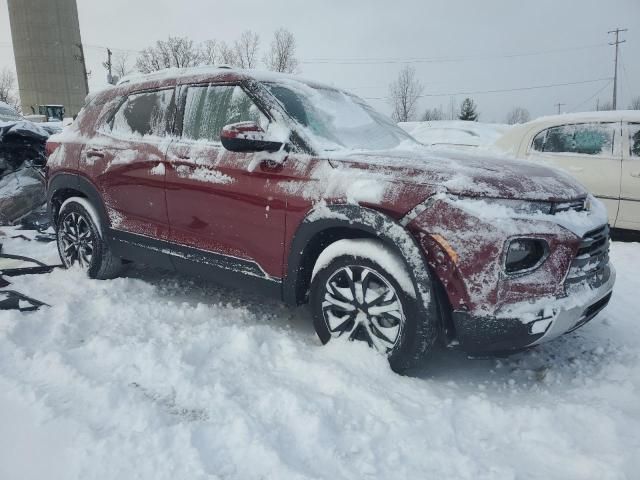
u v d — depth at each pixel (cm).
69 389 249
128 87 408
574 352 315
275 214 295
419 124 1691
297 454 209
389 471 201
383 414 235
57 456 204
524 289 238
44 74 6175
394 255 260
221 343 300
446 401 245
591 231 259
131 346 288
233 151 289
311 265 302
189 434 213
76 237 431
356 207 263
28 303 362
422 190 251
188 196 336
